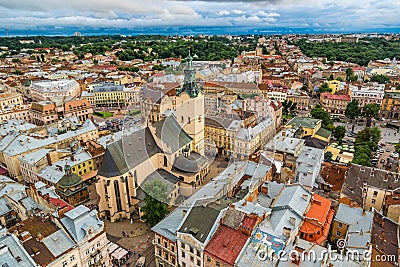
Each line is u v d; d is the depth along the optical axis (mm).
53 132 185875
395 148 166375
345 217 88875
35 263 69375
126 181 107625
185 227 79250
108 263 86000
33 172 132125
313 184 113438
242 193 85062
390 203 96938
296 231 79875
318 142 154500
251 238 75375
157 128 66500
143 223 109750
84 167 136750
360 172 112750
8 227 99312
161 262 88000
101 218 112062
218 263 72688
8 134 156625
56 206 88625
